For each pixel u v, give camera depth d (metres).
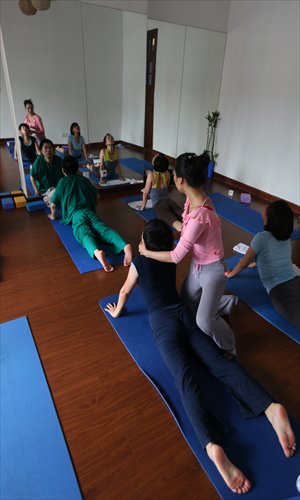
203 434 1.19
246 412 1.36
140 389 1.52
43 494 1.11
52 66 3.40
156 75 4.18
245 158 4.40
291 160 3.78
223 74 4.43
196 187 1.37
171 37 4.00
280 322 1.98
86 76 3.68
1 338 1.79
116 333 1.86
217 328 1.53
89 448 1.27
